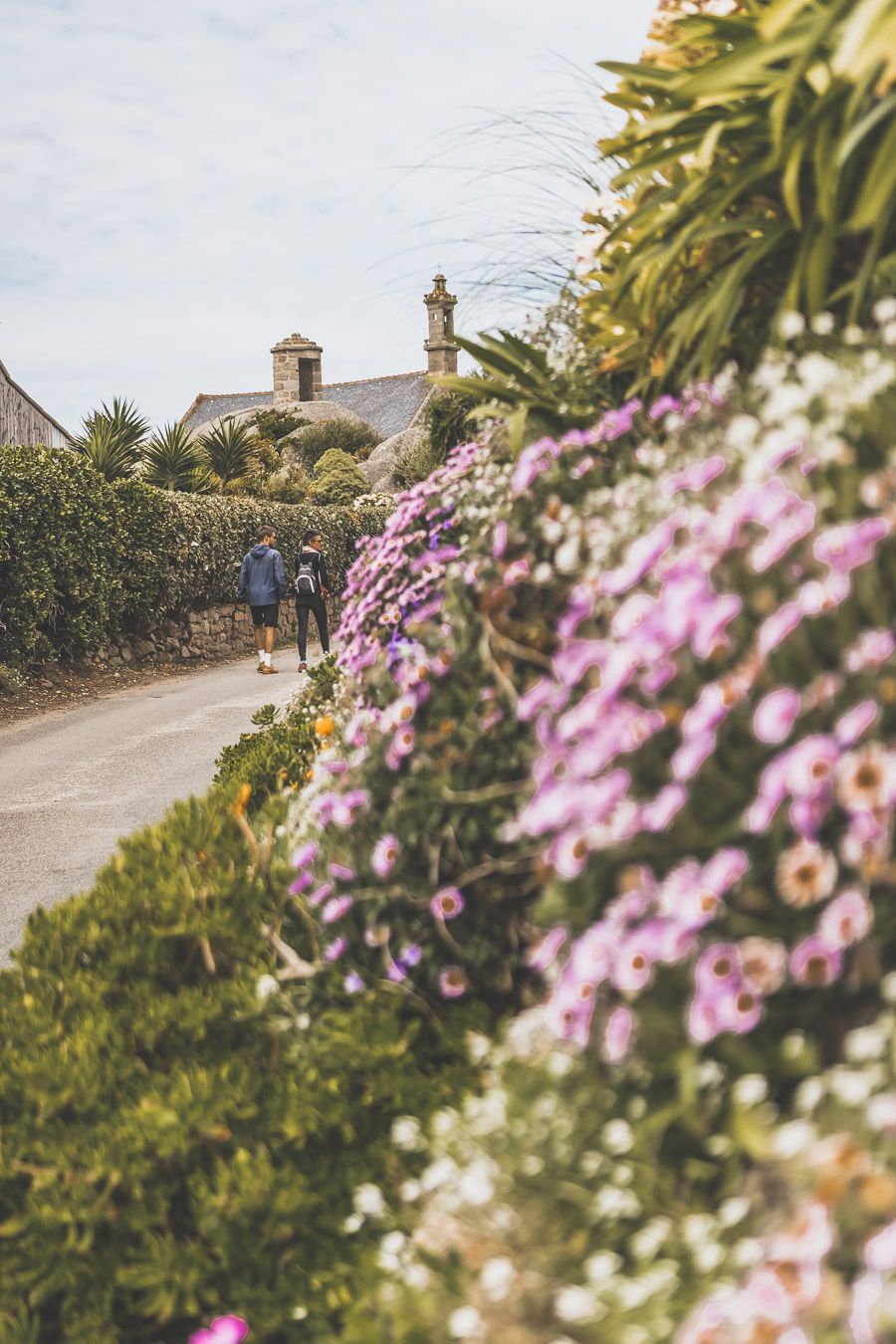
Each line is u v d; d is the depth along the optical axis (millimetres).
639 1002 1557
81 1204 2076
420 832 2289
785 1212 1274
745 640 1656
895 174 2021
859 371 2039
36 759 9258
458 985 2260
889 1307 1012
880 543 1560
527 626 2469
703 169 2715
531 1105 1695
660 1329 1283
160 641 16734
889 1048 1277
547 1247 1526
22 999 2688
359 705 3430
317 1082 2232
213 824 3506
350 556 24422
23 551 12922
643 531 2312
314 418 50750
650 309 2881
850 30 1832
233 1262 1973
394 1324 1584
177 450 22078
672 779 1676
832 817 1454
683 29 2889
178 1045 2482
